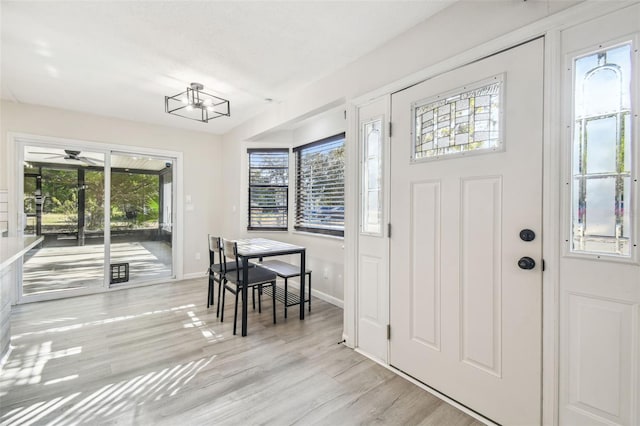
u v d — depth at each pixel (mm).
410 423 1581
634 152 1182
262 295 3811
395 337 2104
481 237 1630
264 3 1765
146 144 4273
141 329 2754
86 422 1569
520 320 1482
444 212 1802
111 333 2662
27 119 3455
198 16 1888
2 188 3338
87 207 3893
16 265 3453
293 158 4340
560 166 1354
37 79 2807
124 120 4090
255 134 3957
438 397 1795
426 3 1749
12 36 2096
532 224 1438
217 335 2643
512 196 1506
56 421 1574
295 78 2779
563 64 1345
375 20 1916
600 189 1266
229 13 1857
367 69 2320
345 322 2516
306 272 3205
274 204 4418
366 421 1594
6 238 2566
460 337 1726
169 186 4535
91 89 3049
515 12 1490
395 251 2102
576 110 1319
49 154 3654
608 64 1240
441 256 1818
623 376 1212
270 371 2072
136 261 4262
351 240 2443
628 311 1201
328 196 3740
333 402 1747
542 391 1412
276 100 3352
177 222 4559
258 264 3453
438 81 1830
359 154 2404
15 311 3217
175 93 3141
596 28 1263
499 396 1558
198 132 4746
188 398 1772
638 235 1175
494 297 1579
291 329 2793
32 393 1805
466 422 1590
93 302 3521
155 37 2123
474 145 1657
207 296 3758
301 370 2088
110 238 4043
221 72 2674
